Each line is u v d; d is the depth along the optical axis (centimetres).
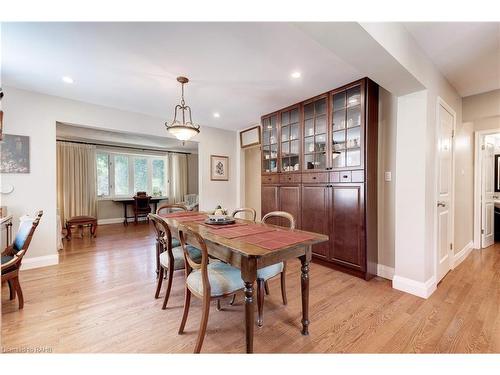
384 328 177
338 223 288
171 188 764
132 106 364
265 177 401
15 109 293
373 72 191
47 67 240
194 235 151
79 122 339
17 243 221
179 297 226
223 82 275
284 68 242
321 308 206
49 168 316
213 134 499
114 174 675
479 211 375
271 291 239
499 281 257
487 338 165
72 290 239
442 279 262
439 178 251
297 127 349
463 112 323
